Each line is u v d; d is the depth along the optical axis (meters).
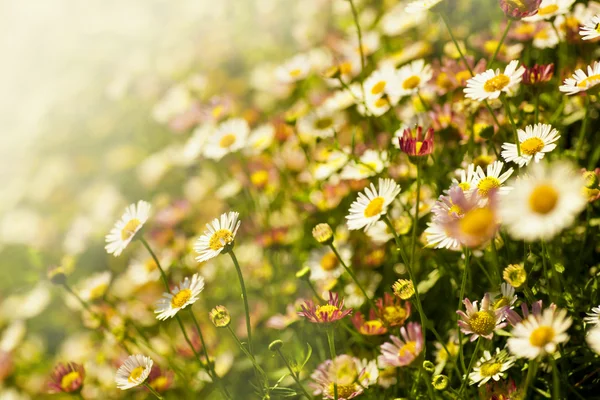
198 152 0.69
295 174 0.67
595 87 0.47
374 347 0.51
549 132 0.47
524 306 0.43
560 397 0.46
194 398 0.56
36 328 0.78
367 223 0.46
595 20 0.48
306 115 0.65
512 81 0.47
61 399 0.64
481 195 0.45
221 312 0.47
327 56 0.78
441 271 0.52
